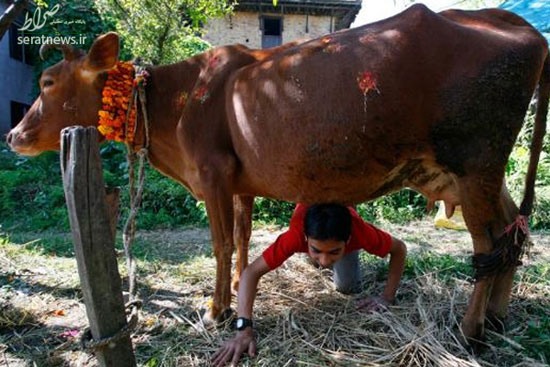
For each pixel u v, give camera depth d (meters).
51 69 2.97
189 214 6.82
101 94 2.94
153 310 3.06
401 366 2.26
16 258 4.24
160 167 3.21
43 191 7.61
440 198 2.63
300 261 3.80
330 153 2.31
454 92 2.12
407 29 2.18
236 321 2.70
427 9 2.22
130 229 2.85
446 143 2.21
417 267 3.53
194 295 3.34
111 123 2.84
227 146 2.68
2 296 3.25
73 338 2.71
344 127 2.24
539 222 5.79
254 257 4.44
